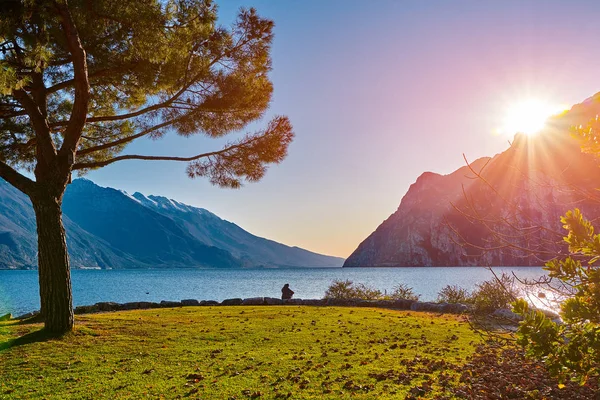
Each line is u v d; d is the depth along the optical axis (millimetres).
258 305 20906
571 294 4223
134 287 74438
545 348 4082
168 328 12203
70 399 6422
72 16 10758
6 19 8883
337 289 24094
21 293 57062
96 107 14352
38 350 9375
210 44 12422
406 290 24719
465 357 8664
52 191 10992
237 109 13242
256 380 7176
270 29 12805
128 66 11898
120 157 12711
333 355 8906
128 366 8234
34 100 11547
